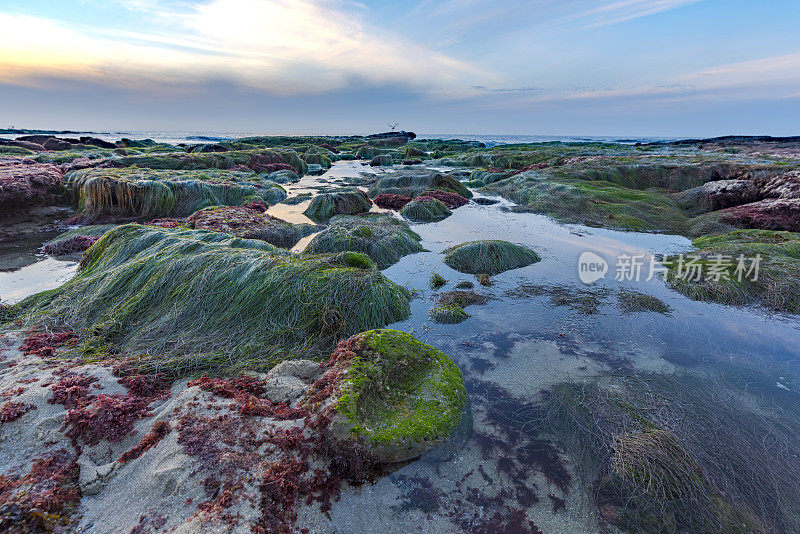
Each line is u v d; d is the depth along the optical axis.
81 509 3.16
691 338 6.55
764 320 7.22
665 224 14.62
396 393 4.55
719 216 14.12
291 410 4.16
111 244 8.95
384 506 3.41
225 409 4.09
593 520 3.31
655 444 3.94
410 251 11.09
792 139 65.06
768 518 3.33
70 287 7.35
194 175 21.03
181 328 6.15
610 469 3.77
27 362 5.08
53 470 3.47
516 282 9.03
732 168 20.11
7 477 3.36
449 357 5.91
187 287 6.72
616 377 5.38
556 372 5.54
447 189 20.97
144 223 13.75
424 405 4.43
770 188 15.03
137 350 5.59
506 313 7.43
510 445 4.14
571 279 9.23
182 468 3.38
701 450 3.98
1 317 6.48
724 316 7.38
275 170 30.62
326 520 3.25
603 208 16.20
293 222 15.12
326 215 16.20
